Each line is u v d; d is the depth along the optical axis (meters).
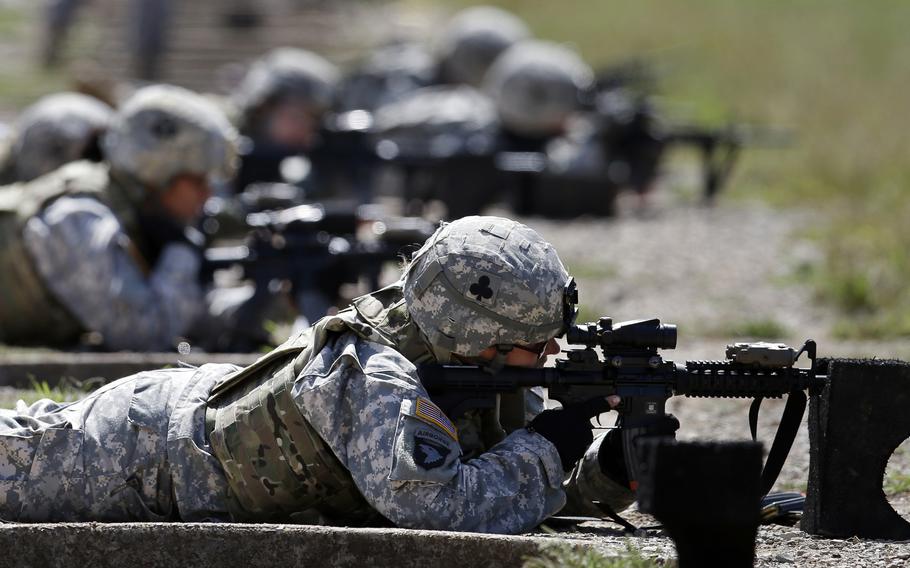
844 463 17.16
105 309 32.25
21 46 104.38
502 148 66.94
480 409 16.89
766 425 25.92
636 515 19.27
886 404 17.06
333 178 55.91
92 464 17.12
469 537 15.38
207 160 33.03
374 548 15.54
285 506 16.91
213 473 17.02
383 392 16.17
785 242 54.59
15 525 16.03
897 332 38.50
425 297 16.41
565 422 16.61
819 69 100.12
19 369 29.19
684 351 34.81
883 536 17.17
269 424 16.62
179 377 17.72
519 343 16.48
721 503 12.91
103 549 15.90
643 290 45.78
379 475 16.02
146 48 100.19
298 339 17.08
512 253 16.28
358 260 32.41
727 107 93.94
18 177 40.97
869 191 68.19
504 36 84.00
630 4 122.50
